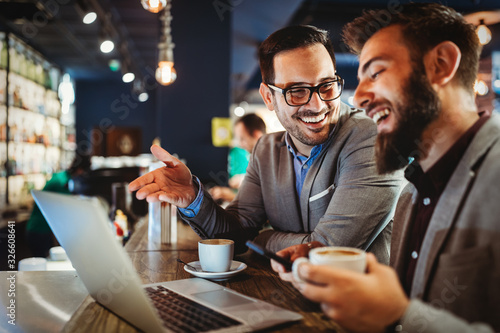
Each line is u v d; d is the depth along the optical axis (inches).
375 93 34.0
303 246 40.7
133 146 500.4
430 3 33.1
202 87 171.5
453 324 25.3
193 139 171.5
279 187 61.2
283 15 235.9
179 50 171.0
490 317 28.6
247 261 55.3
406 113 32.8
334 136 56.4
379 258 55.6
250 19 246.2
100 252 31.4
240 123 178.4
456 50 31.9
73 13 257.6
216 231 56.6
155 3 107.4
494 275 28.4
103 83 499.8
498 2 217.3
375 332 25.1
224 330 29.9
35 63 345.7
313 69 52.6
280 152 62.5
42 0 235.1
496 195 29.2
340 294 24.5
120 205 95.1
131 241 72.8
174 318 32.2
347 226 50.7
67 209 31.8
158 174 52.4
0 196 266.1
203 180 167.6
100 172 197.5
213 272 47.1
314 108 53.3
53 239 131.4
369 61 34.2
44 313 40.2
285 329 31.3
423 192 36.2
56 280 50.6
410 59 32.4
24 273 53.9
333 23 246.5
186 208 54.7
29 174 325.4
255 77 476.1
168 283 42.6
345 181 53.3
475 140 31.7
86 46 346.0
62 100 428.8
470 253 29.4
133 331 31.3
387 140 34.4
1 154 270.1
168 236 70.8
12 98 290.5
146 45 356.5
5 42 279.0
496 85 256.1
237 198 65.8
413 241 37.7
